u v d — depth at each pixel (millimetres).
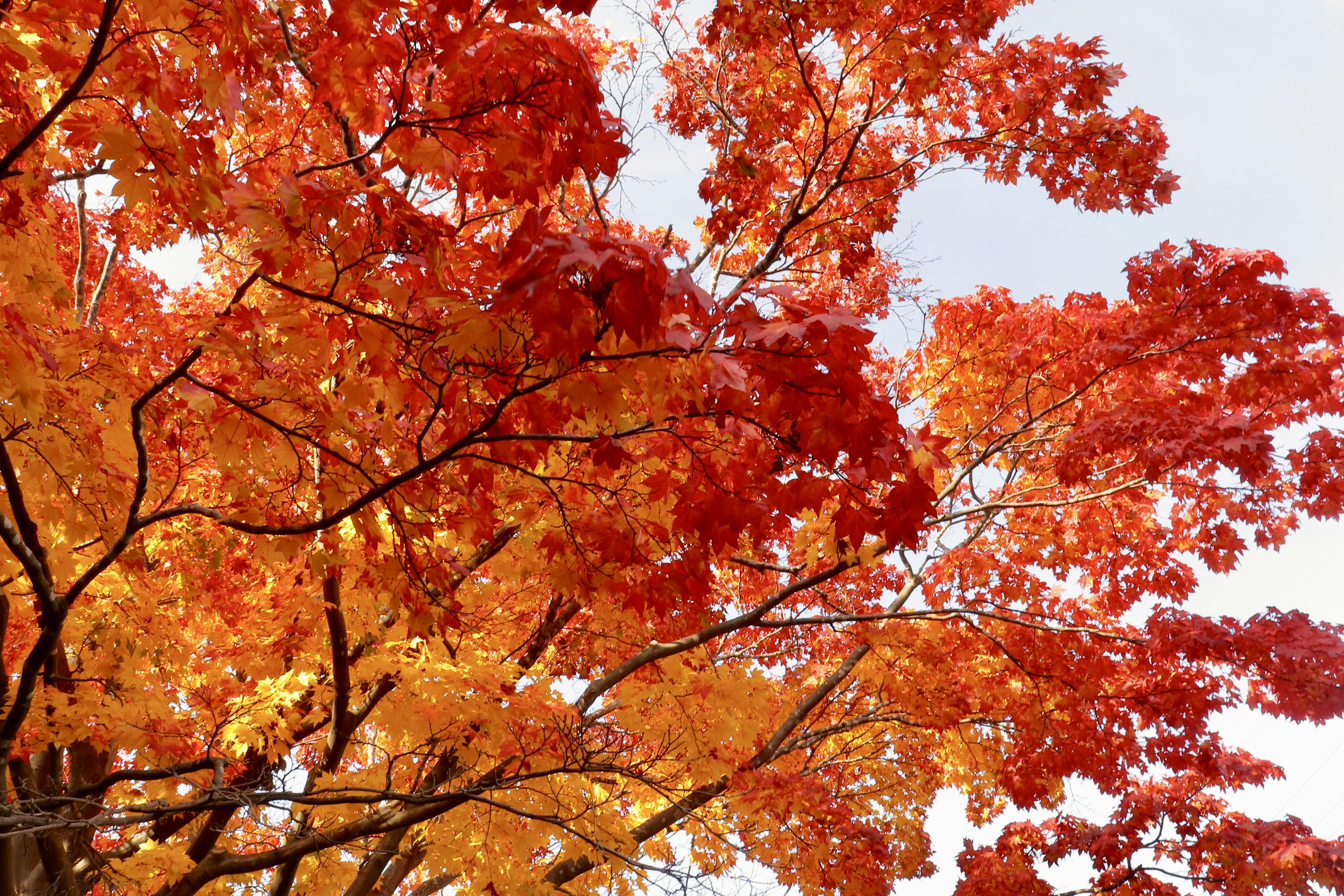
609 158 3180
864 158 7328
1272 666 6152
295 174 3201
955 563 7598
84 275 6543
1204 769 7188
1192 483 7039
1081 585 8602
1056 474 6715
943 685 7344
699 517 3678
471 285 3229
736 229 7098
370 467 3684
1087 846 10180
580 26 8570
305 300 3242
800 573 8367
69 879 4582
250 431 3629
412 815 4855
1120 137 6492
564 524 4227
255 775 5145
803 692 9641
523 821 5562
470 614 5887
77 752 5340
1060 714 7617
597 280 2447
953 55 6207
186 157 3035
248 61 3277
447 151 3309
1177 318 6129
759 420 3039
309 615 5293
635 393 3240
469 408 3424
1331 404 6910
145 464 3303
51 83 3771
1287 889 8867
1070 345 6918
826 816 7320
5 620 3410
